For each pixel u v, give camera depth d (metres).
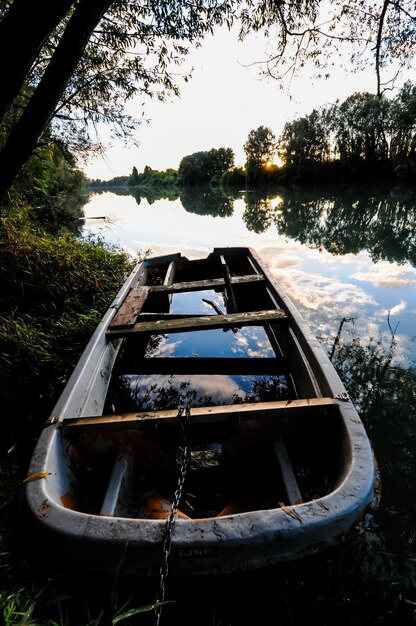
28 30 2.04
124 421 1.57
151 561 1.04
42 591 1.18
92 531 1.07
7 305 3.50
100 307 3.98
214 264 5.37
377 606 1.24
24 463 1.93
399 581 1.32
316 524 1.08
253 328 3.65
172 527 1.07
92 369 2.22
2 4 3.50
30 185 5.77
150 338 3.55
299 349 2.39
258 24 3.67
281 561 1.06
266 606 1.22
